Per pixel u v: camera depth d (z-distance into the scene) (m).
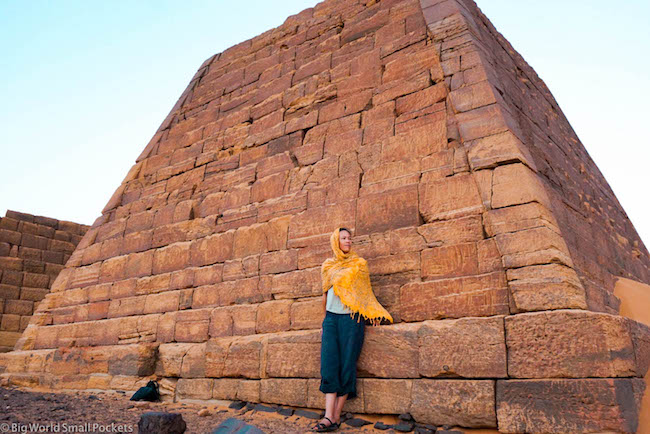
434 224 4.90
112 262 7.95
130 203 8.56
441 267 4.66
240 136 7.76
